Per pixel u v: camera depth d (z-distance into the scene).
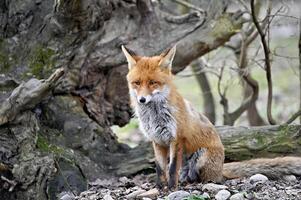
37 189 10.45
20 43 12.34
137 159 12.16
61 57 12.16
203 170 10.68
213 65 19.62
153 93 9.89
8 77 11.93
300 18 13.55
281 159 11.12
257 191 9.78
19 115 10.98
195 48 13.88
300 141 11.84
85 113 12.48
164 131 10.19
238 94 25.81
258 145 11.98
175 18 14.13
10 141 10.88
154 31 13.65
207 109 19.80
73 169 11.19
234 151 12.03
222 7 14.21
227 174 11.12
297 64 21.45
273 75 30.67
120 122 13.70
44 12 12.35
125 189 10.84
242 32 15.66
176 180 10.16
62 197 10.27
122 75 13.12
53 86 10.93
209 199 9.47
